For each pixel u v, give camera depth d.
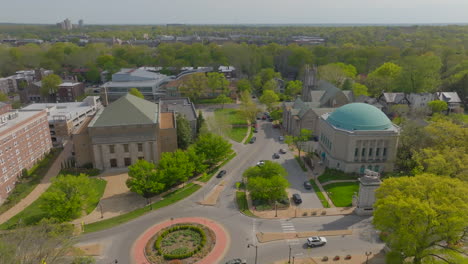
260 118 159.62
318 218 74.44
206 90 197.62
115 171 101.19
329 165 101.25
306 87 164.62
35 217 75.94
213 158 100.88
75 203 71.12
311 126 125.38
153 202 82.56
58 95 192.75
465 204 48.66
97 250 64.06
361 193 75.12
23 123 96.50
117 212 78.38
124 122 99.81
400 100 157.88
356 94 162.38
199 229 69.38
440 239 52.84
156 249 64.00
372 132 93.31
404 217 50.12
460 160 77.12
